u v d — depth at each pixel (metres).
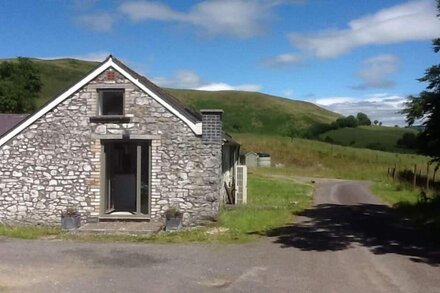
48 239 16.08
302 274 11.24
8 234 16.83
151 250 14.06
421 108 23.09
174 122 18.69
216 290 9.91
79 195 18.91
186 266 12.02
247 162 60.31
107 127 18.86
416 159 67.94
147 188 19.98
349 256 13.19
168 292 9.77
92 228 17.42
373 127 108.94
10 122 27.05
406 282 10.59
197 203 18.55
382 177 50.75
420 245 14.83
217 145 18.55
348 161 67.31
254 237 16.05
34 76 66.25
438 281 10.68
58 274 11.20
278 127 112.19
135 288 10.03
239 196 24.77
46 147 19.03
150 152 18.77
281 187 35.16
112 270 11.62
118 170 20.73
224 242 15.25
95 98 18.89
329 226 18.41
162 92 19.61
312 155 69.75
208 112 18.53
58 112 19.02
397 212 22.98
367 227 18.28
